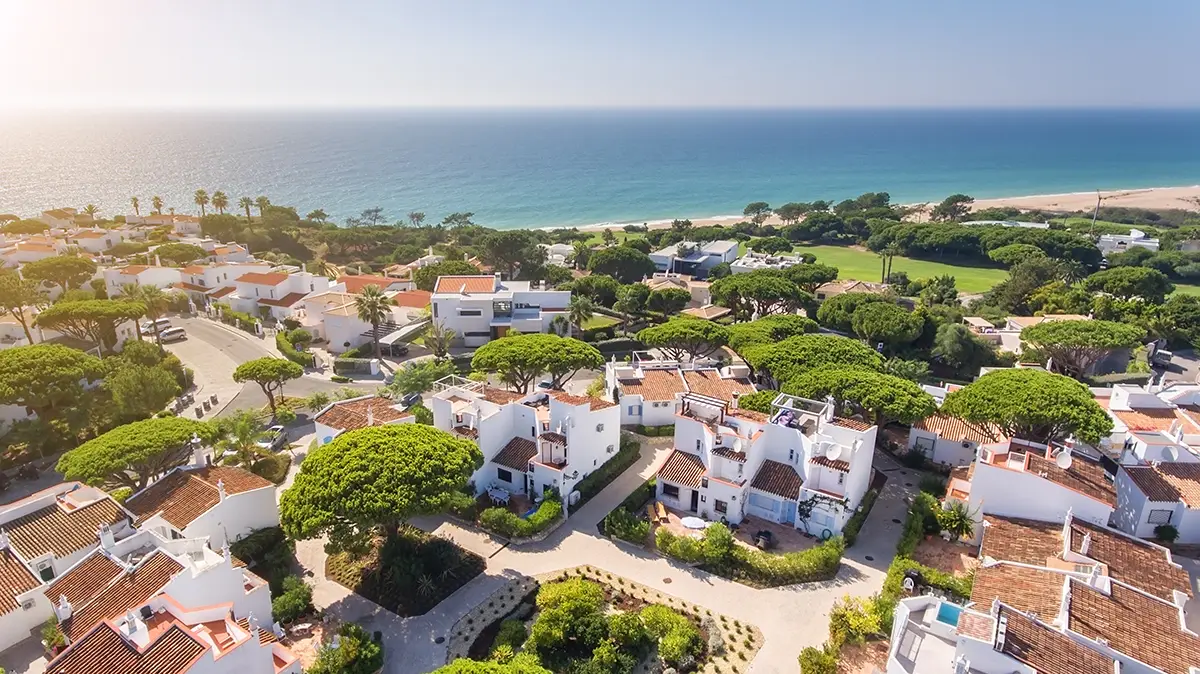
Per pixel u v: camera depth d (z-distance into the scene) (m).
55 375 62.91
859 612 40.22
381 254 185.12
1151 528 51.31
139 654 31.11
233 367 90.75
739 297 113.19
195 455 51.66
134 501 47.22
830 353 70.56
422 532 50.88
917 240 189.12
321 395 75.75
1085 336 83.94
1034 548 44.62
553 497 53.91
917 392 59.31
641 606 43.72
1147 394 64.31
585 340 106.88
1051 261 137.62
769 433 55.47
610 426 61.12
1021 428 57.78
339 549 42.75
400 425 49.94
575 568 47.69
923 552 49.66
